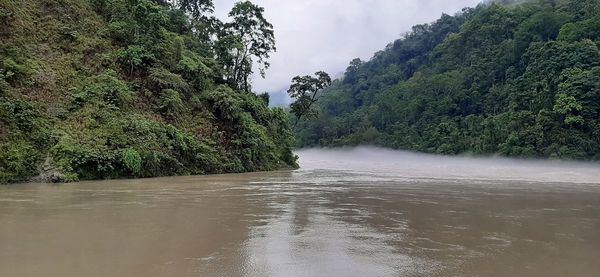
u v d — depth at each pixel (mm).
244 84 43938
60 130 21406
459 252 6820
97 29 29312
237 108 33031
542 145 55281
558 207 12305
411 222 9602
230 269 5734
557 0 92812
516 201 13664
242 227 8789
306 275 5516
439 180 23531
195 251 6715
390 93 108062
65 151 20391
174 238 7633
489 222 9664
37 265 5781
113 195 14305
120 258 6207
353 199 13969
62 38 26969
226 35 43656
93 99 24031
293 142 43625
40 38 25812
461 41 101500
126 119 24531
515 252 6840
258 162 35125
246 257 6383
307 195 15102
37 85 22969
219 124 32344
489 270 5809
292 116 113375
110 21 30406
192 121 30250
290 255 6535
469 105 83438
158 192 15547
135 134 24000
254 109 38406
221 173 29812
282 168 39125
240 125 33031
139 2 30281
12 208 10961
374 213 10914
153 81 28547
